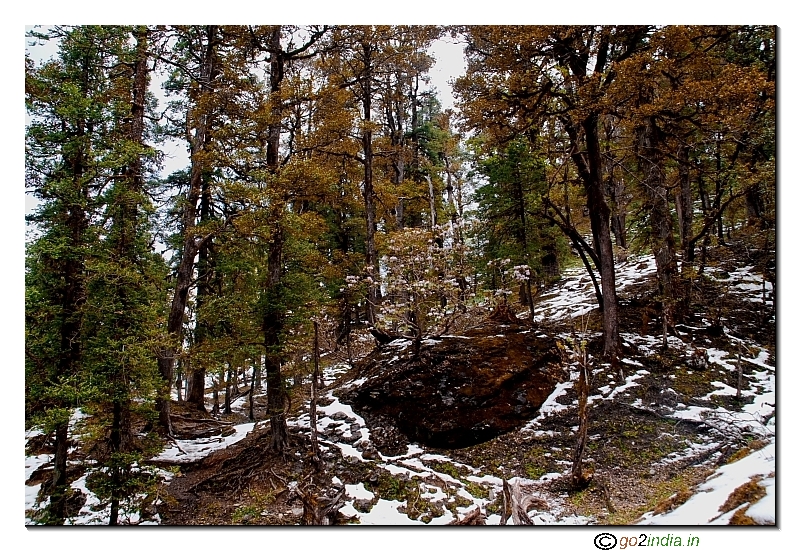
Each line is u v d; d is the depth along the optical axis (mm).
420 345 9914
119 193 6867
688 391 8609
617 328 10133
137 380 6387
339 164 13648
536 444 7949
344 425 9289
